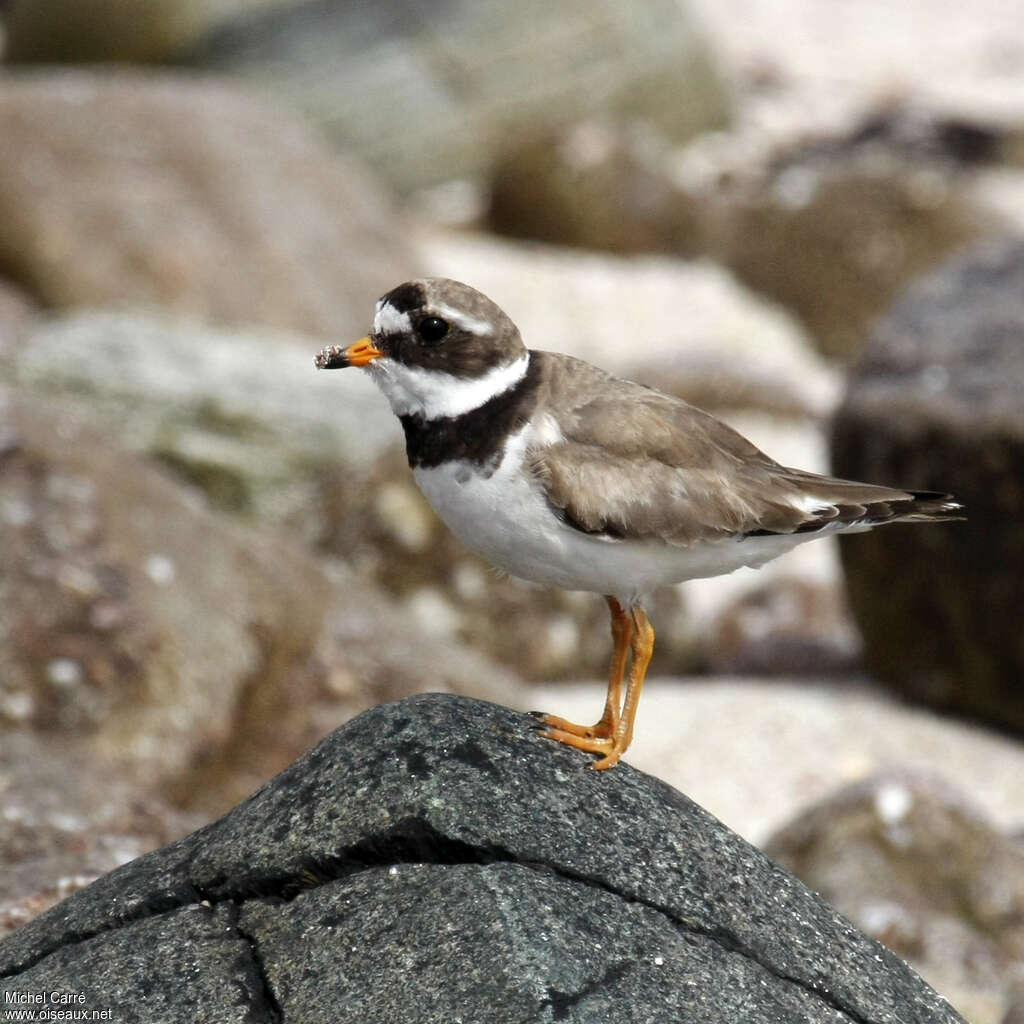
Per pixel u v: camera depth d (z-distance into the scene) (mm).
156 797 9945
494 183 27266
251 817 5945
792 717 13344
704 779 12273
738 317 24266
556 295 23938
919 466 13453
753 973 5609
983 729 13633
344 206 22578
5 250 20219
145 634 10555
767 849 10211
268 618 11422
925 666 13820
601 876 5688
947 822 9969
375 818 5699
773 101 36656
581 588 6914
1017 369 13578
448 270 24203
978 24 45594
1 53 29438
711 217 26719
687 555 6816
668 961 5453
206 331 19031
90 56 27969
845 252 25594
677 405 7043
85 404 16906
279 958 5477
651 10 31234
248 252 21000
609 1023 5129
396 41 28641
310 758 6090
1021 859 9898
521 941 5281
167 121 22062
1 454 11258
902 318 14695
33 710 10023
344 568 14336
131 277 20219
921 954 9227
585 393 6875
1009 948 9375
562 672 14133
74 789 8922
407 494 14625
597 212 26500
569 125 29938
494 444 6660
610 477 6637
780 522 6957
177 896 5840
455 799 5758
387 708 6195
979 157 33500
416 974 5266
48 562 10688
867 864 9742
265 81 27984
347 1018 5207
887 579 13805
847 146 33062
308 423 17047
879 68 40562
